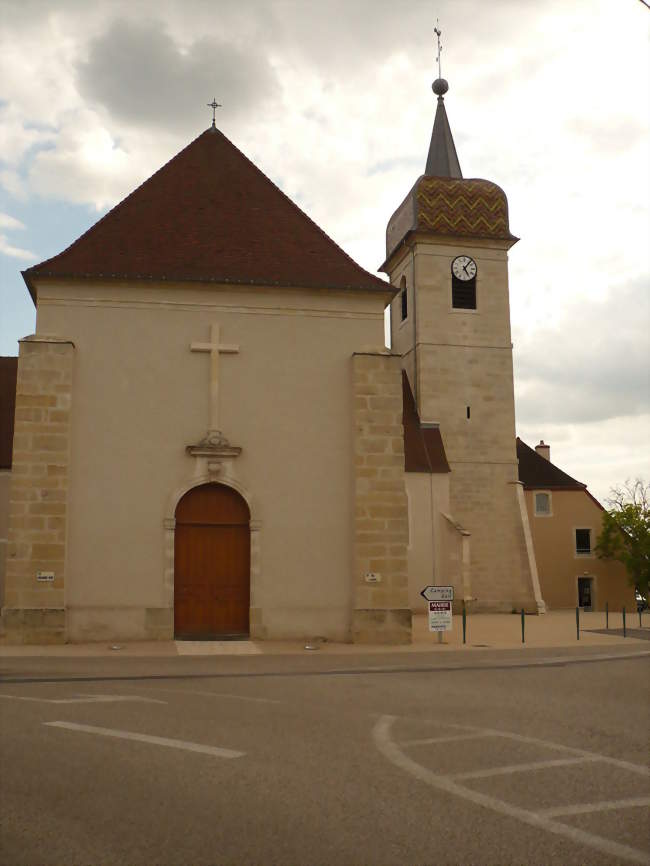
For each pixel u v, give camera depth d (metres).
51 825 5.64
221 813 5.89
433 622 20.53
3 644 18.78
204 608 20.25
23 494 19.28
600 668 15.08
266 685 12.49
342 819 5.78
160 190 22.41
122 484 19.98
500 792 6.54
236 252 21.55
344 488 20.86
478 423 36.34
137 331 20.48
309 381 21.05
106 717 9.54
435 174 40.00
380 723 9.32
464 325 36.91
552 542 43.28
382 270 41.66
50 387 19.70
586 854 5.19
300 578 20.42
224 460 20.41
